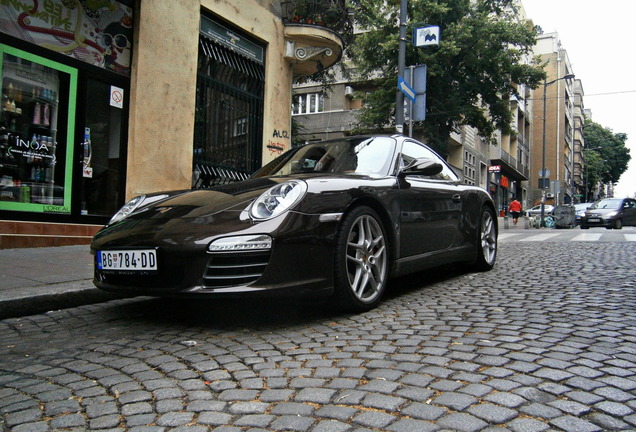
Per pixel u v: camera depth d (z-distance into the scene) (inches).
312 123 1093.1
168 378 87.0
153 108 300.0
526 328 112.9
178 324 125.7
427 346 100.8
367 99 842.8
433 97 771.4
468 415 68.6
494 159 1438.2
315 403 74.3
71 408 75.5
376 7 776.9
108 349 105.8
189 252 109.0
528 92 1940.2
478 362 90.0
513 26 748.6
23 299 138.7
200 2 331.3
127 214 141.3
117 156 292.5
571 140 2770.7
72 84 269.9
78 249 241.1
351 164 157.5
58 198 264.5
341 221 126.9
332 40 411.5
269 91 398.3
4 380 88.3
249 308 140.9
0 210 238.7
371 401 74.1
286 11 412.5
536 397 74.1
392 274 144.2
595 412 69.2
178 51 314.3
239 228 110.4
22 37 247.8
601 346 98.3
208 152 349.1
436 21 735.7
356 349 100.3
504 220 967.6
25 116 249.4
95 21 279.1
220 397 77.8
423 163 152.8
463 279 188.5
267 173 165.2
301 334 113.1
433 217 166.4
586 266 213.0
